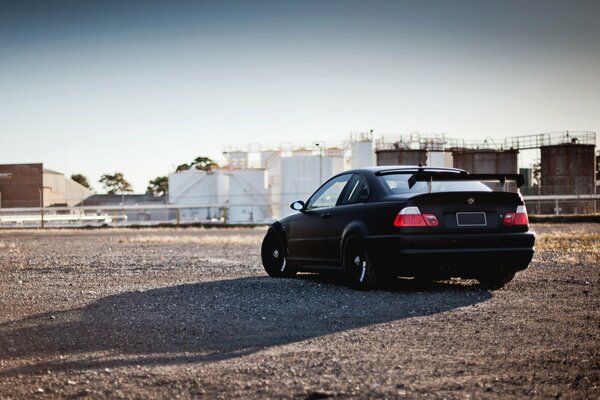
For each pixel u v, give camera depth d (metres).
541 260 11.95
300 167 65.56
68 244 21.88
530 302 6.95
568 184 57.94
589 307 6.60
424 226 7.42
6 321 6.21
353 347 4.95
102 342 5.23
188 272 11.05
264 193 67.06
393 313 6.36
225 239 23.39
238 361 4.57
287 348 4.95
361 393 3.80
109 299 7.61
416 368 4.33
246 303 7.16
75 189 90.56
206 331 5.64
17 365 4.53
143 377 4.18
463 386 3.93
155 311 6.72
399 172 8.30
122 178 118.25
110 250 17.94
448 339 5.18
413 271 7.47
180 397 3.76
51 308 6.98
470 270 7.64
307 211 9.22
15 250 18.06
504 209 7.73
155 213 72.00
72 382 4.07
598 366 4.36
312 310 6.61
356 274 8.05
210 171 71.56
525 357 4.61
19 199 78.69
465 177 7.75
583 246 15.30
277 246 9.95
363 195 8.22
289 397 3.74
